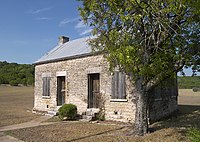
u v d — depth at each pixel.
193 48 9.84
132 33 9.03
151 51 9.86
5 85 65.06
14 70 78.19
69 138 10.55
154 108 14.75
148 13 7.94
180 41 9.65
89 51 16.91
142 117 10.78
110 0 8.20
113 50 8.68
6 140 10.50
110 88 15.27
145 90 10.80
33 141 10.17
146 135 10.53
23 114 19.58
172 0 7.23
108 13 9.23
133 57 8.28
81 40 21.89
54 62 20.12
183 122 13.91
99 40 10.59
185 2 7.33
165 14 7.91
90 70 16.64
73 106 16.55
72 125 14.01
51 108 19.89
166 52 9.44
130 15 8.00
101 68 15.84
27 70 78.19
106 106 15.47
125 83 14.41
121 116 14.50
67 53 19.55
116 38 8.51
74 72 18.03
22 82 67.81
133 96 13.94
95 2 9.05
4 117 17.75
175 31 8.20
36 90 21.98
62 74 19.11
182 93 42.28
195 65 10.16
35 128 13.22
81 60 17.47
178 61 9.91
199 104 24.78
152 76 10.41
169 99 17.16
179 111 18.89
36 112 20.66
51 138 10.62
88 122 15.04
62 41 24.61
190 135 7.47
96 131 11.98
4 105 26.34
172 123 13.66
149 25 8.84
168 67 9.88
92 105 16.88
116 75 14.88
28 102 29.88
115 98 14.91
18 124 14.88
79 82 17.55
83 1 9.53
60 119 16.41
